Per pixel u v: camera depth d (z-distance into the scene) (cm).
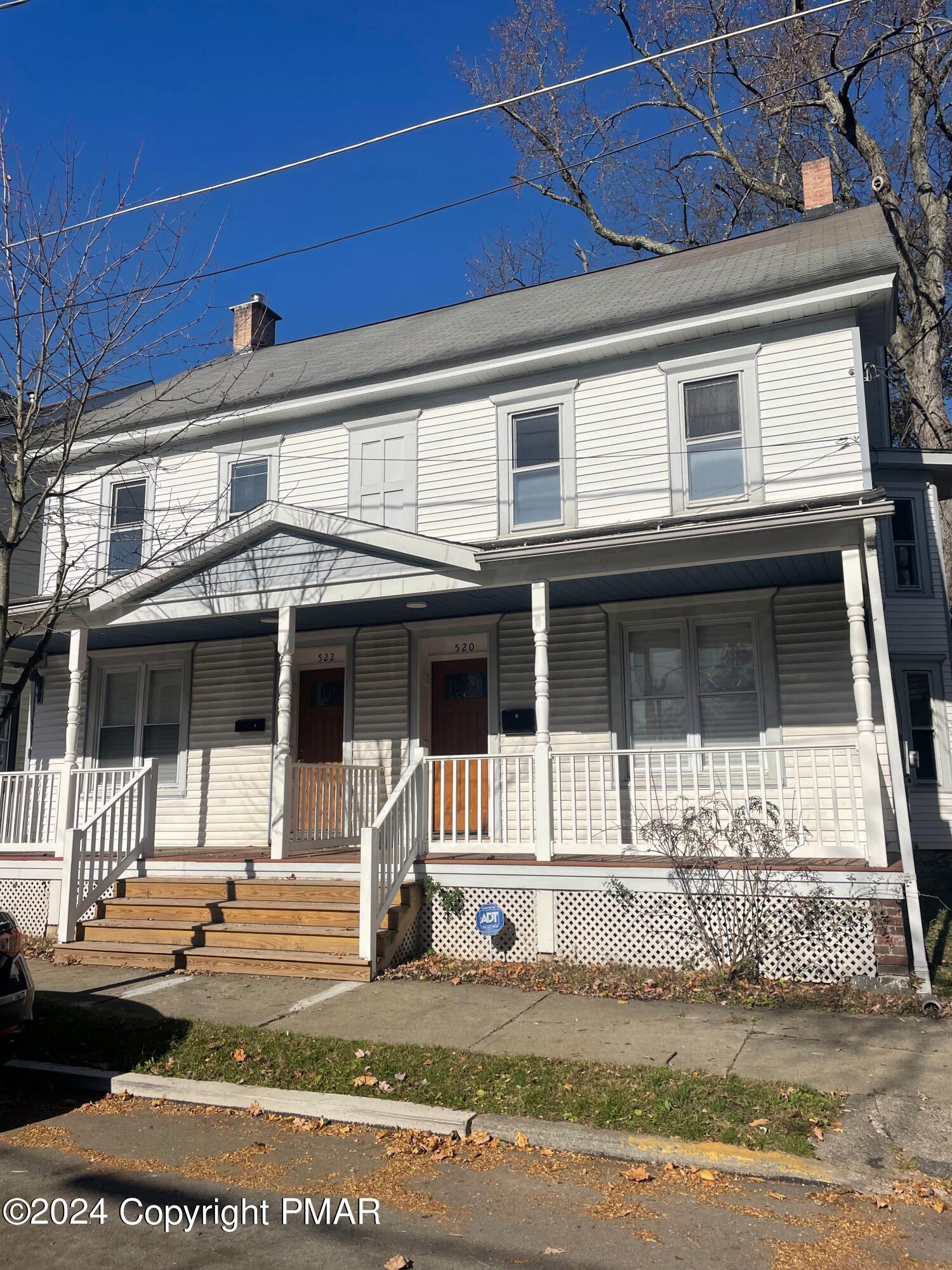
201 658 1463
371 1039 686
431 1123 541
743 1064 623
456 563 1073
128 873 1112
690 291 1263
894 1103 555
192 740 1444
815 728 1112
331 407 1407
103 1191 472
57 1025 717
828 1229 425
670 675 1193
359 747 1334
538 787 986
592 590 1143
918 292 1877
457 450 1334
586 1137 514
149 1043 684
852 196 2352
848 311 1134
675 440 1197
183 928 966
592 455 1247
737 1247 408
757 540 973
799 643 1133
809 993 802
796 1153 491
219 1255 407
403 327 1700
